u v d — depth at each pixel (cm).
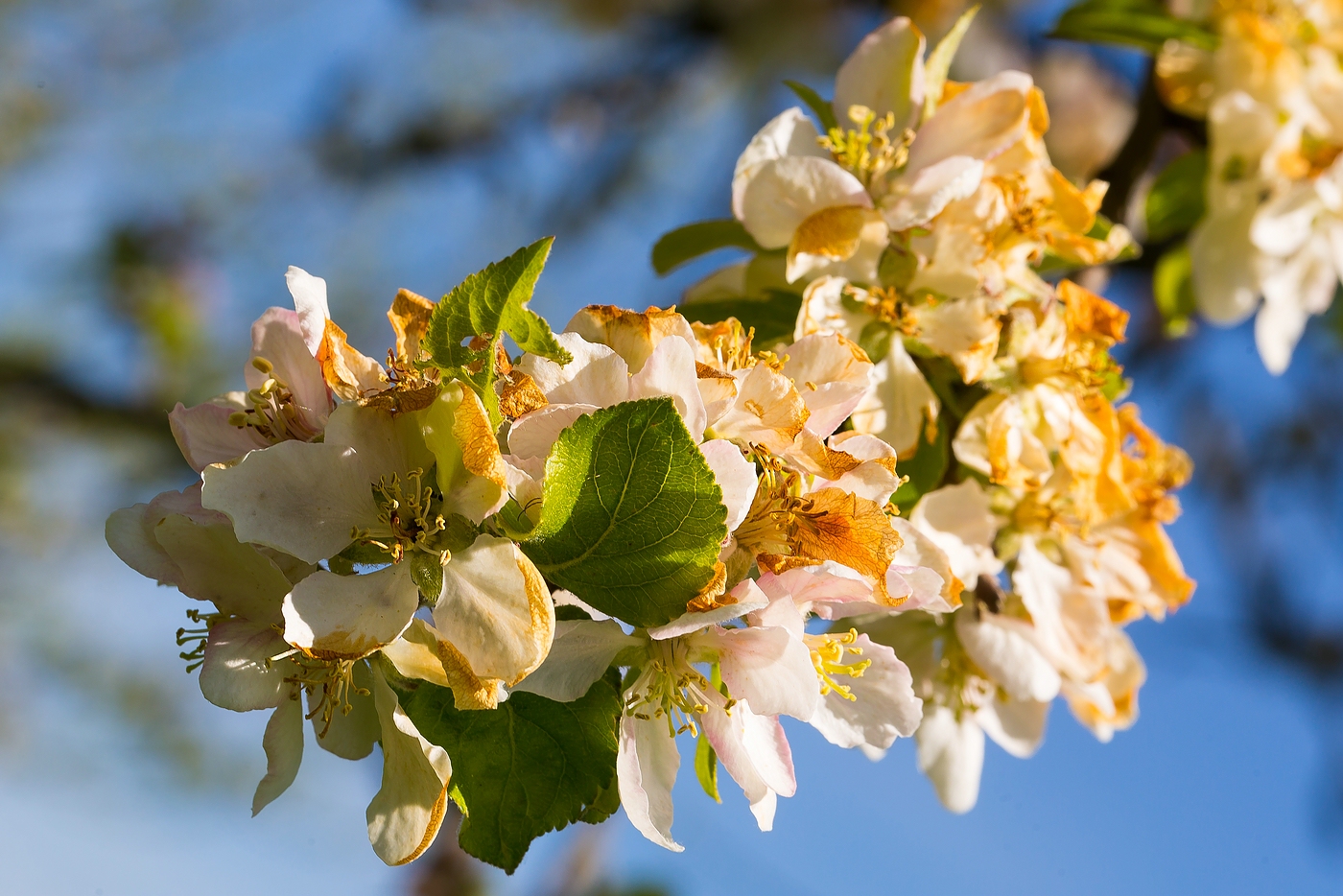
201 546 57
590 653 57
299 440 58
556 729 57
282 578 57
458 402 56
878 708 59
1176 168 75
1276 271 73
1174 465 66
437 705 57
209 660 57
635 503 56
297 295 57
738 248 65
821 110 64
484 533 56
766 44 144
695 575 56
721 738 57
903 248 63
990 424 63
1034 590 64
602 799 57
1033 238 64
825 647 59
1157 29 72
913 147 64
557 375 57
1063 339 63
